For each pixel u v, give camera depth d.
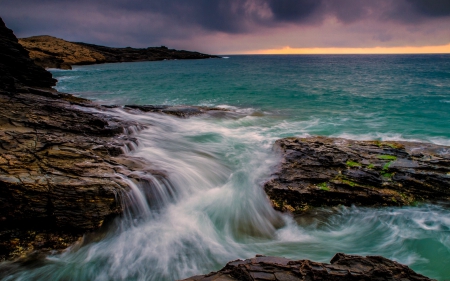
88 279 5.67
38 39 86.50
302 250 6.48
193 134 13.52
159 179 8.07
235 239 6.93
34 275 5.72
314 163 9.01
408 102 22.59
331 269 4.12
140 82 38.75
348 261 4.35
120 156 9.28
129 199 7.20
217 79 43.41
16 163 6.87
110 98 25.20
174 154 10.71
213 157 10.81
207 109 17.98
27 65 18.58
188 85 35.31
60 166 7.21
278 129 14.96
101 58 95.00
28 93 14.24
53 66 61.56
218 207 7.94
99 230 6.65
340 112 19.38
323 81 40.12
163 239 6.76
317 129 15.00
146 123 14.08
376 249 6.44
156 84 36.44
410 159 8.77
